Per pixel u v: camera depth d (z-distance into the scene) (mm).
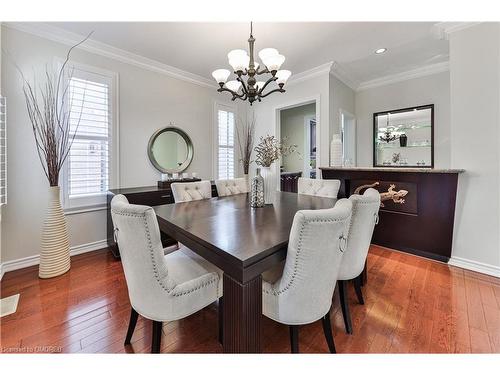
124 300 1997
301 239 1151
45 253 2340
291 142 6062
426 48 3189
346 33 2805
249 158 4852
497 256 2324
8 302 1947
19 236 2525
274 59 1947
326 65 3693
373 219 1712
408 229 2928
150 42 2957
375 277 2387
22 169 2520
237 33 2766
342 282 1644
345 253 1612
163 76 3717
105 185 3135
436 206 2689
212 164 4473
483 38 2318
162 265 1210
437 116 3801
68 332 1614
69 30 2682
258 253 1098
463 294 2055
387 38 2922
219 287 1460
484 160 2355
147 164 3576
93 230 3072
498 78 2248
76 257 2842
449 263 2625
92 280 2314
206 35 2803
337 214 1174
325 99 3814
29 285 2207
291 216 1781
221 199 2568
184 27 2645
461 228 2541
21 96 2488
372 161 4473
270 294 1304
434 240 2727
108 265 2637
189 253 1811
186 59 3445
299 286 1214
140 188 3268
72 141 2828
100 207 3123
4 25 2377
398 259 2791
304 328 1700
